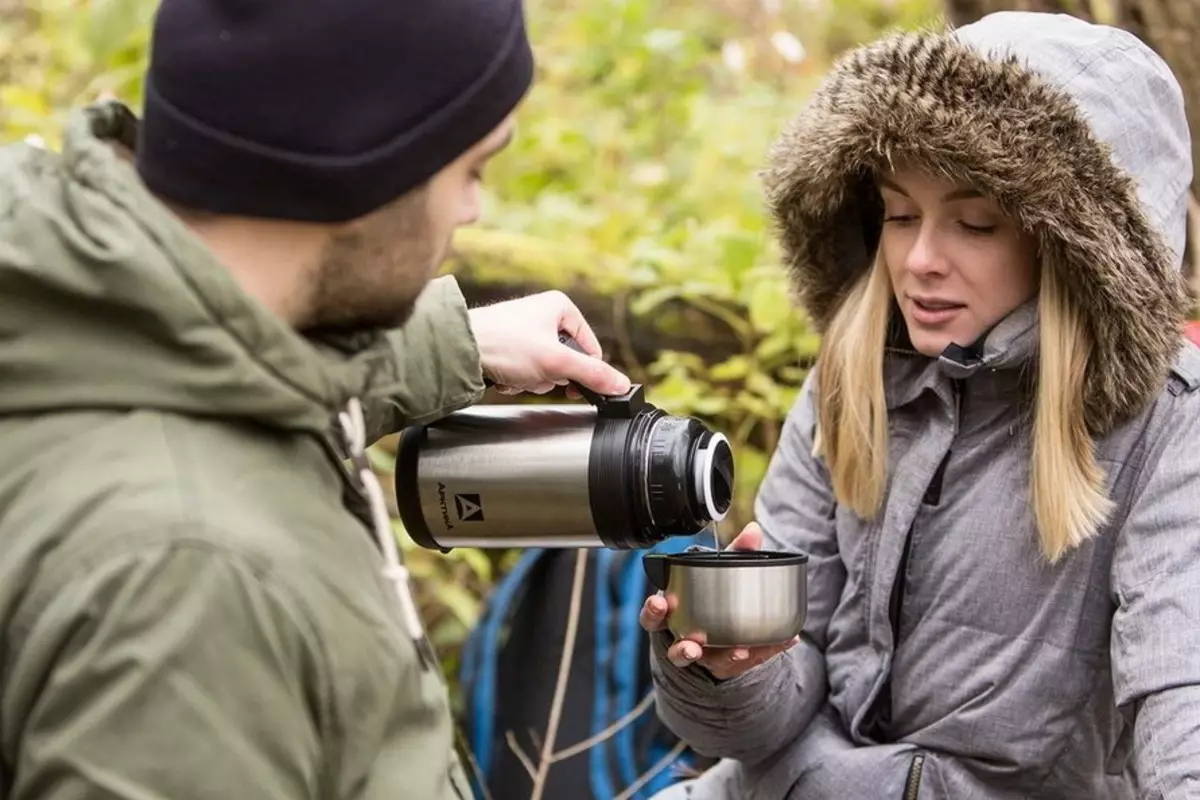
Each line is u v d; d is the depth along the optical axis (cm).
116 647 111
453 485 181
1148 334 187
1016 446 199
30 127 407
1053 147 185
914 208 198
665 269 350
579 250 353
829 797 204
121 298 117
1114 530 192
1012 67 188
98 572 112
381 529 135
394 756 126
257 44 121
